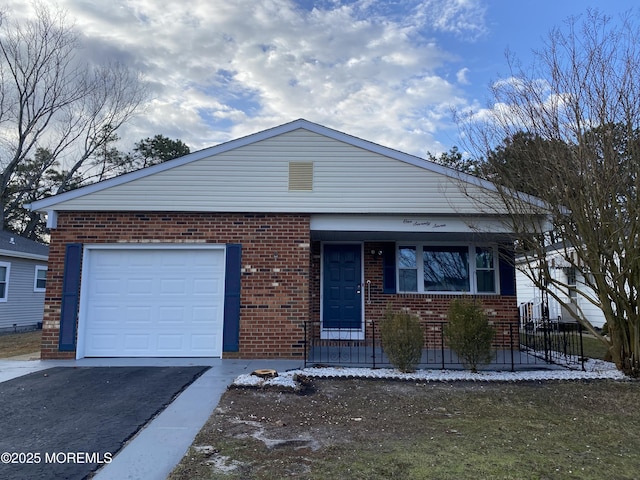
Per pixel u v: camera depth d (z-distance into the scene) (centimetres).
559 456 441
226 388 685
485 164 887
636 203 736
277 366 846
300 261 950
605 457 441
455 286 1114
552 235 966
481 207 948
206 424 525
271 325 933
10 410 575
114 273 953
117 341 939
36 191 2981
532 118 812
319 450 447
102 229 950
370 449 452
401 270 1127
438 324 1084
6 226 3167
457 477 387
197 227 956
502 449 457
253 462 416
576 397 660
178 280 954
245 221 960
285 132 980
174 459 424
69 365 854
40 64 2627
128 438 479
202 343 940
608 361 916
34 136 2716
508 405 622
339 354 937
